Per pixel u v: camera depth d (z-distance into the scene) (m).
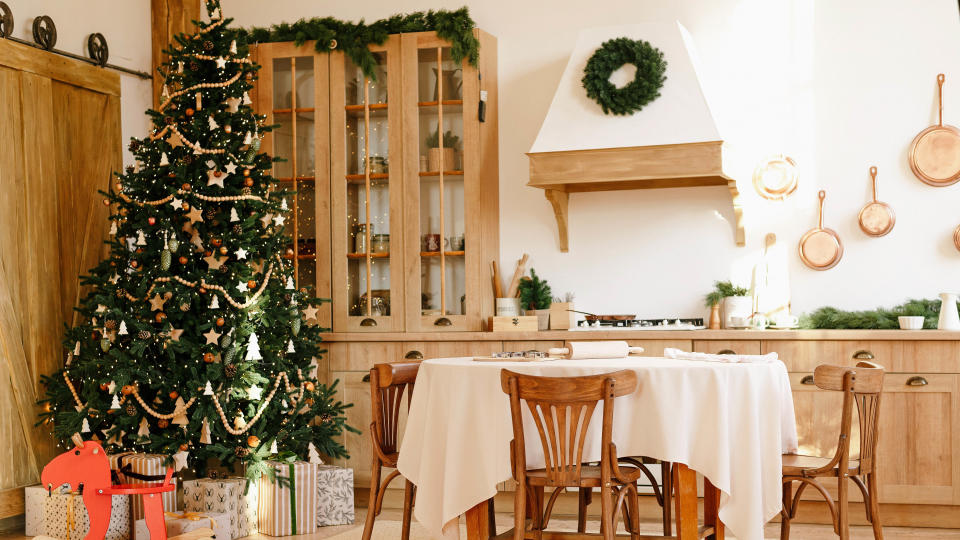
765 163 5.26
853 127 5.17
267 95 5.61
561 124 5.04
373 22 5.88
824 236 5.16
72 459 3.74
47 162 5.10
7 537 4.59
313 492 4.70
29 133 4.99
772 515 3.27
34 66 5.02
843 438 3.40
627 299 5.45
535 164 5.04
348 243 5.50
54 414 4.80
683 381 3.21
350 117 5.52
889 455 4.60
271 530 4.61
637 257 5.44
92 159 5.44
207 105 5.00
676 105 4.85
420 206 5.42
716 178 5.12
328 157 5.54
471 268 5.33
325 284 5.51
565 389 3.09
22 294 4.92
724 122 5.34
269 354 4.90
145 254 4.79
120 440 4.68
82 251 5.34
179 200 4.74
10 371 4.82
